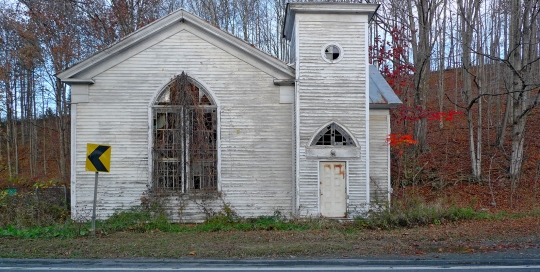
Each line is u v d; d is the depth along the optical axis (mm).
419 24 23031
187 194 14367
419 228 12312
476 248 8992
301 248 8984
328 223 13297
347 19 14328
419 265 7602
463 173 19984
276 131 14602
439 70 30109
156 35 14414
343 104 14242
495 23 28875
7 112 32031
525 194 17359
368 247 9156
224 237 10883
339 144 14375
